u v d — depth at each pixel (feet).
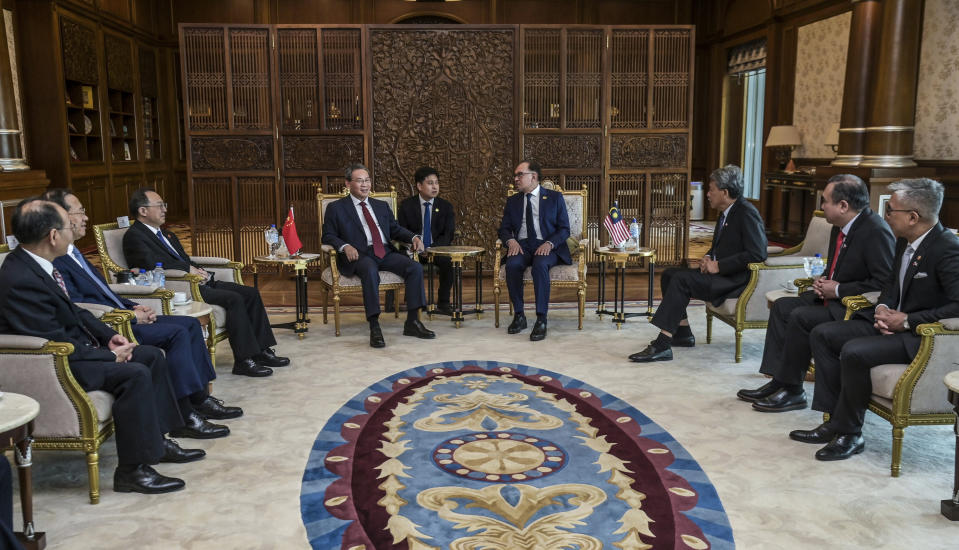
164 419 10.18
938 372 9.39
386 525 8.43
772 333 13.16
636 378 14.30
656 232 25.40
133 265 14.66
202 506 8.96
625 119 24.52
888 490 9.31
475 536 8.14
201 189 23.91
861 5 26.03
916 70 25.63
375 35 23.31
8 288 8.96
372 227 18.21
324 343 17.26
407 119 23.85
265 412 12.43
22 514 8.01
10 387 8.81
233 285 15.31
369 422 11.94
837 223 12.86
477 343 17.19
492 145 24.17
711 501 9.00
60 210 9.37
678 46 24.16
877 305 10.75
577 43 23.77
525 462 10.26
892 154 24.86
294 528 8.38
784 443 10.95
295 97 23.63
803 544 7.95
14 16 31.01
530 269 18.31
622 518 8.56
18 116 31.30
